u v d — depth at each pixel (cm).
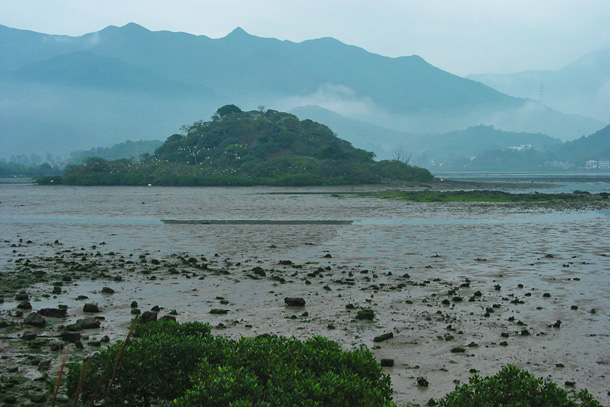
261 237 3100
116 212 5094
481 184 13362
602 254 2427
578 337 1184
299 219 4316
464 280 1838
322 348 834
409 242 2869
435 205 5944
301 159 15875
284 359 782
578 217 4381
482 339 1166
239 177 14088
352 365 781
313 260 2278
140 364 780
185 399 668
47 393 823
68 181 14838
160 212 5078
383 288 1694
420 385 902
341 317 1337
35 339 1142
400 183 13825
